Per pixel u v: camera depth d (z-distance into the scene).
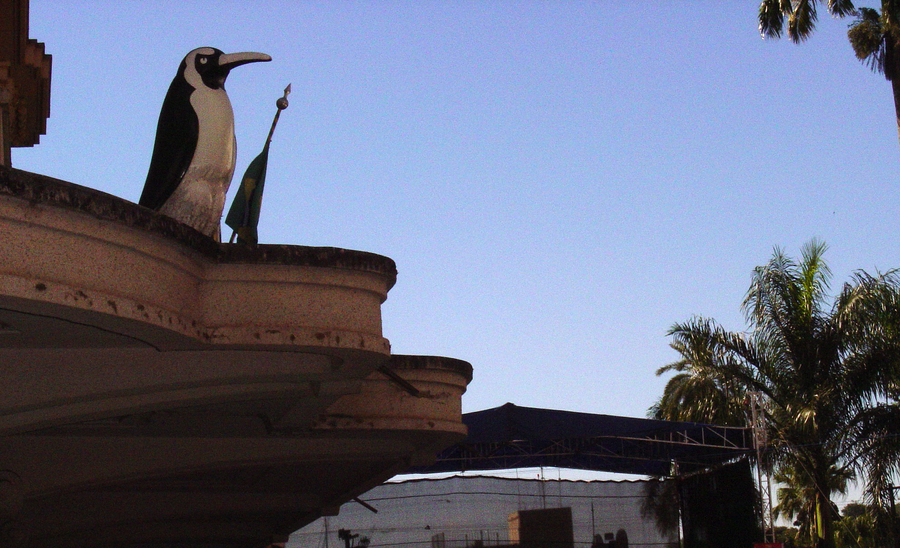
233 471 13.79
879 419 20.41
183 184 8.02
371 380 10.80
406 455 12.88
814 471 20.84
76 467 9.94
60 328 5.89
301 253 6.98
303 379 7.60
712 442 22.00
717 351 22.03
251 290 6.90
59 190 5.24
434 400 11.02
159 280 6.09
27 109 12.98
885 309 20.45
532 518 21.30
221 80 8.42
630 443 22.33
